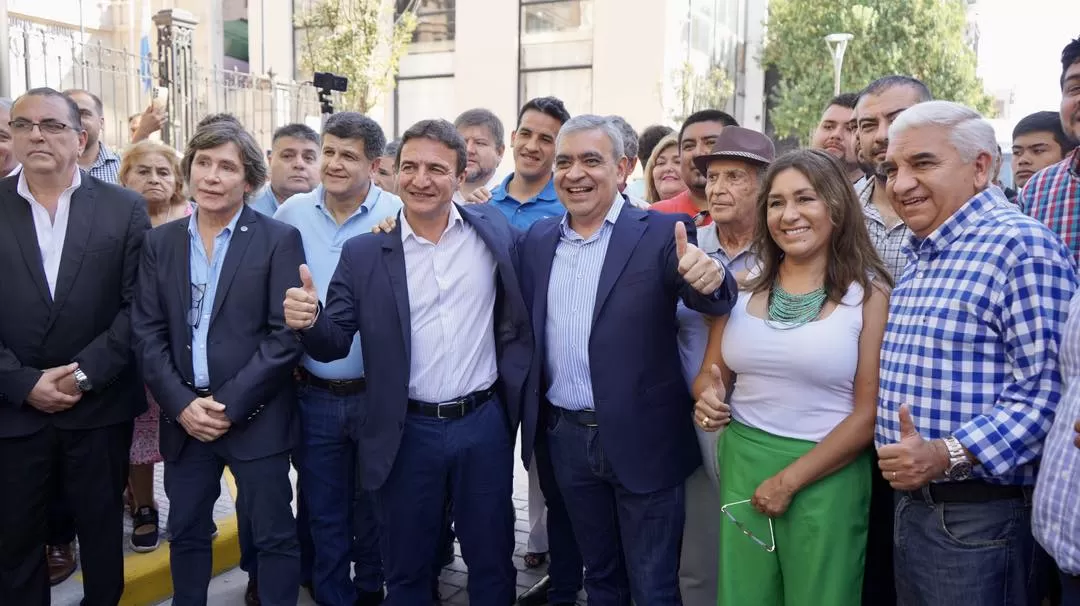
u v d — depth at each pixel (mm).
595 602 3113
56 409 3027
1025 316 2133
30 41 8695
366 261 3041
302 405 3443
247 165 3172
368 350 3016
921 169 2299
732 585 2619
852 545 2479
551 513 3516
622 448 2838
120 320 3139
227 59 21000
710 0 19656
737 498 2615
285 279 3164
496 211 3334
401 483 3039
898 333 2338
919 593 2342
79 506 3184
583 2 17453
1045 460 2076
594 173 2871
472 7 18125
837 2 18938
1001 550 2217
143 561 3857
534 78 18000
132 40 15734
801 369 2477
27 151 3006
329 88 9625
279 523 3180
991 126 2312
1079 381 2012
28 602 3158
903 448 2129
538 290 3018
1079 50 2893
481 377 3088
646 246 2877
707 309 2623
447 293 3033
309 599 3771
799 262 2584
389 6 14961
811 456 2447
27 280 3049
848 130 3998
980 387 2186
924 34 18719
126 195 3268
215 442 3104
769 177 2578
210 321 3098
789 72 19812
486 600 3168
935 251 2314
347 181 3424
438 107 18922
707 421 2631
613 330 2834
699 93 17281
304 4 18922
